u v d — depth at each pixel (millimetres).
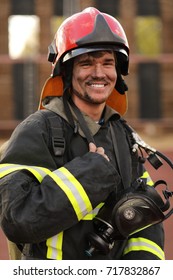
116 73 3225
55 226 2760
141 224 2896
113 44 3080
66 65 3123
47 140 2951
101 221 2926
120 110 3408
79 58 3047
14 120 10469
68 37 3074
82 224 2916
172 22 10883
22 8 10719
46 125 2984
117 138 3152
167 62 10578
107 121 3156
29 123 2973
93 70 3037
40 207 2750
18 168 2857
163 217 2936
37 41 10914
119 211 2883
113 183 2832
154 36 17109
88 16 3092
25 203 2787
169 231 8031
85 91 3049
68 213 2752
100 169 2809
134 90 10586
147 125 10625
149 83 10586
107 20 3096
